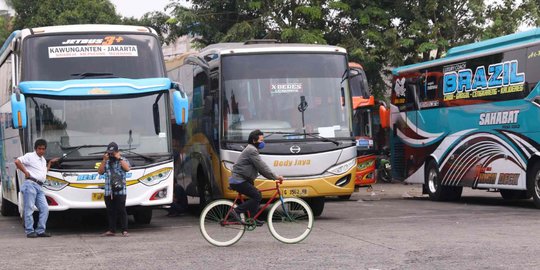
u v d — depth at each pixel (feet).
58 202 49.78
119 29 53.83
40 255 39.52
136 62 53.11
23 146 50.55
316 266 33.76
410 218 55.93
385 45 106.63
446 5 108.06
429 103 76.02
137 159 50.85
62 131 50.34
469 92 69.10
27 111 50.34
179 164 70.28
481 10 106.01
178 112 51.96
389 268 32.86
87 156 50.21
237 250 39.81
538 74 59.77
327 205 71.82
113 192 48.26
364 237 44.04
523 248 38.14
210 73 57.93
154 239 46.19
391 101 83.66
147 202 50.75
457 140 71.26
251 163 42.60
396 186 105.40
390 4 111.65
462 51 70.59
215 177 56.54
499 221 52.19
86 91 50.85
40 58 51.88
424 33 108.06
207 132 58.95
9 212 69.56
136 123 51.42
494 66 65.36
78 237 48.65
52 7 129.90
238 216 41.86
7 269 34.88
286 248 40.09
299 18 108.37
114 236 48.57
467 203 72.38
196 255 38.19
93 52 52.65
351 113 56.39
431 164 76.54
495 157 65.46
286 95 55.42
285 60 56.03
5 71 62.39
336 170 54.85
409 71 79.82
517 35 62.90
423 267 32.94
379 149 97.50
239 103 55.01
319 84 56.03
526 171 61.46
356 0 109.40
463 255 36.11
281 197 42.19
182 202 64.69
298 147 54.19
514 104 62.59
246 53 55.83
